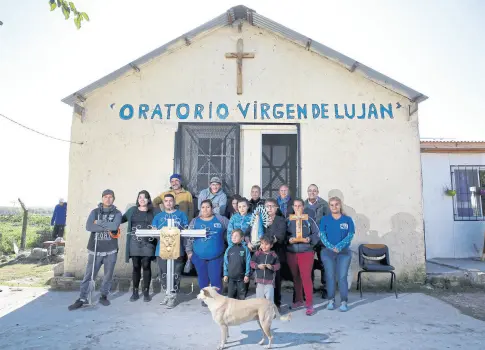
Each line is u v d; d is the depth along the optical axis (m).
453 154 10.18
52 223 13.15
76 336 4.70
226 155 7.81
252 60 8.02
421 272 7.44
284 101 7.90
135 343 4.48
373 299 6.61
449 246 9.89
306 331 4.94
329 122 7.82
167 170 7.75
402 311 5.88
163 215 6.37
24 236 13.12
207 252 6.02
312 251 5.95
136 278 6.43
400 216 7.59
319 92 7.90
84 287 6.08
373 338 4.66
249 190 7.78
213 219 6.20
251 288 7.16
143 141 7.82
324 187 7.67
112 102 7.90
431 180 10.09
